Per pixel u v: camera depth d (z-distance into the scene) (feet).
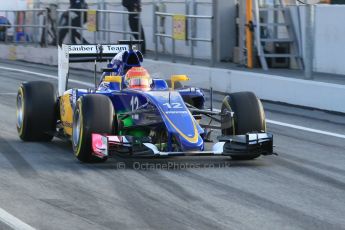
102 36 249.34
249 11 200.75
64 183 85.97
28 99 114.32
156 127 96.78
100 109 95.45
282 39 203.92
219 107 164.45
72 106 106.63
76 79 221.05
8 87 199.31
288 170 96.78
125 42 110.01
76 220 70.49
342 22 189.06
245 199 80.23
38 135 115.44
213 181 88.38
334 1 213.87
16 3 337.72
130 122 100.01
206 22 215.51
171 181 87.81
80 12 261.24
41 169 93.86
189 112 96.43
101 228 68.03
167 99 96.89
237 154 94.99
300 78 173.88
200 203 78.02
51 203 76.64
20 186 84.12
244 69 200.75
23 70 249.34
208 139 105.91
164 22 226.58
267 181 89.51
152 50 250.16
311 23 167.22
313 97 161.27
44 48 273.95
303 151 112.47
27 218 70.69
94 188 83.66
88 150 95.55
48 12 278.46
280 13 208.03
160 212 74.13
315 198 81.61
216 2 214.69
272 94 173.27
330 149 114.93
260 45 202.08
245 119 100.01
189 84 202.08
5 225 68.18
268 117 149.79
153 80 105.60
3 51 303.48
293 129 135.03
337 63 191.31
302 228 69.67
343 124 141.28
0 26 311.27
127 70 106.11
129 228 68.23
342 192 84.84
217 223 70.64
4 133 124.88
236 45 224.12
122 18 239.91
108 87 106.63
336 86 154.92
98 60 119.44
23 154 104.94
